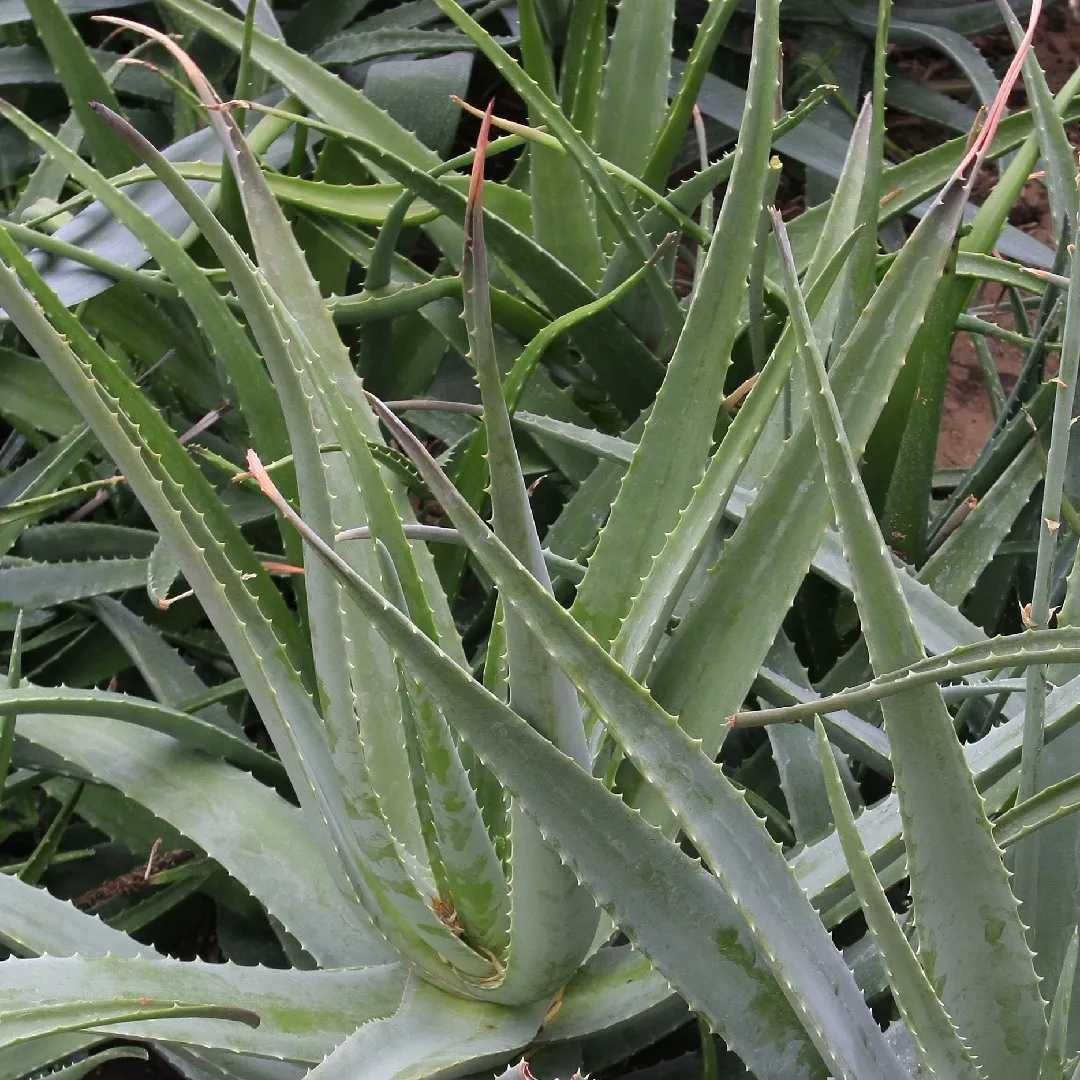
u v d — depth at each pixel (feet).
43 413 12.18
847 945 9.00
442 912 8.38
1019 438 10.07
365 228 13.58
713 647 8.46
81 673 11.21
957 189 7.83
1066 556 9.90
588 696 7.29
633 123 13.01
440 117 14.94
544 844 7.64
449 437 13.12
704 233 10.73
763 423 8.32
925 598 9.26
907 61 22.36
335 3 16.75
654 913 7.52
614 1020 8.22
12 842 11.48
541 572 7.43
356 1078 7.81
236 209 12.00
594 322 11.25
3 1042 7.47
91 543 11.66
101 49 16.15
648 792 8.53
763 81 8.22
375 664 8.87
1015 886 8.12
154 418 9.17
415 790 8.32
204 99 8.73
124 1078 10.02
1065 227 9.19
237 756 9.25
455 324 12.20
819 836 8.95
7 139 15.79
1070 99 10.22
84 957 8.02
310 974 8.31
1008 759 8.26
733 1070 8.81
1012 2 19.03
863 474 10.47
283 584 12.40
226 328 9.48
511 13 16.08
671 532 8.40
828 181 16.70
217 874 9.82
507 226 10.46
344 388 9.37
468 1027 8.15
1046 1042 7.46
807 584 10.11
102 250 11.62
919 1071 7.87
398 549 8.35
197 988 8.11
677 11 19.58
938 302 9.78
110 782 9.05
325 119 12.46
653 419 8.66
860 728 8.95
